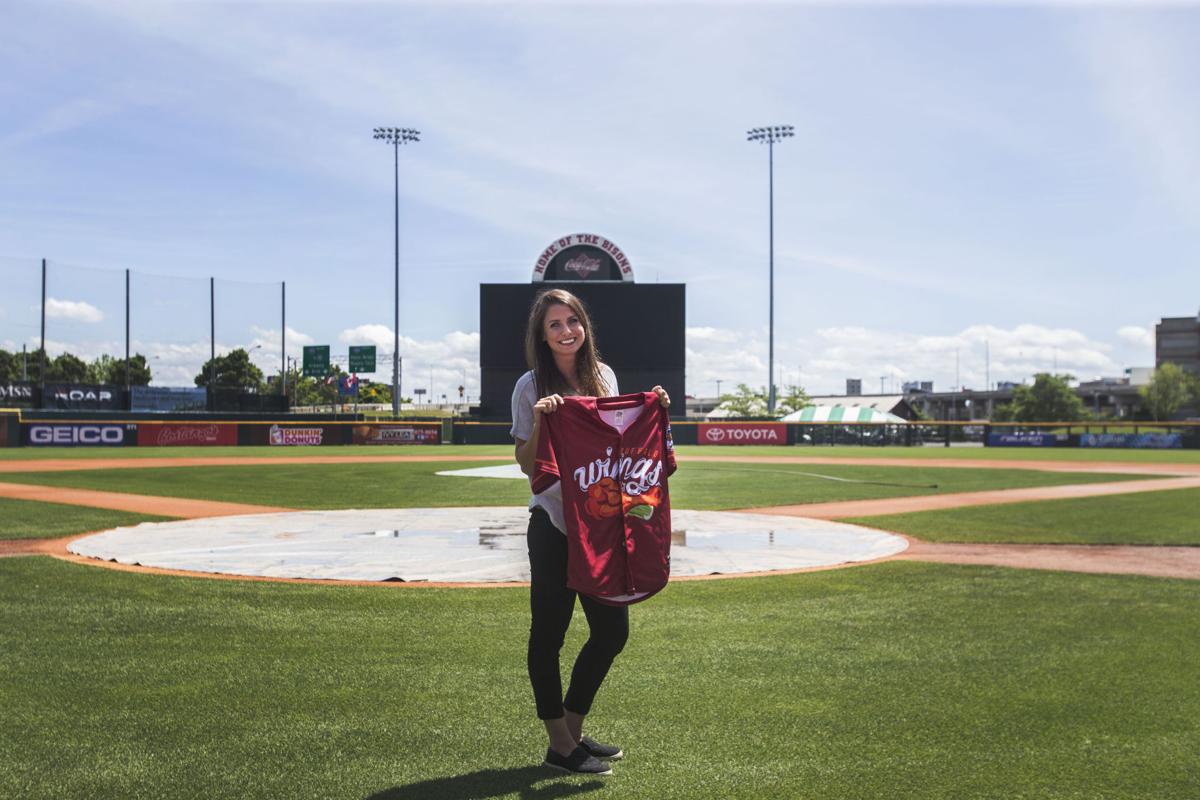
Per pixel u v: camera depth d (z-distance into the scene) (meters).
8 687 3.92
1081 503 14.16
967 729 3.46
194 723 3.47
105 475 19.61
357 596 6.02
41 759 3.10
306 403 97.06
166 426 38.53
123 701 3.73
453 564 7.42
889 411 89.94
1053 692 3.94
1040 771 3.05
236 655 4.49
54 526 10.23
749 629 5.14
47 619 5.29
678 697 3.84
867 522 11.27
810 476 21.09
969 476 21.62
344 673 4.18
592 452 2.96
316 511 12.01
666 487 3.08
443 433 46.91
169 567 7.24
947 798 2.82
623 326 47.81
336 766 3.05
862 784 2.93
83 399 39.09
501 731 3.41
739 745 3.28
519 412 3.19
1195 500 14.73
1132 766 3.09
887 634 5.02
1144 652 4.64
